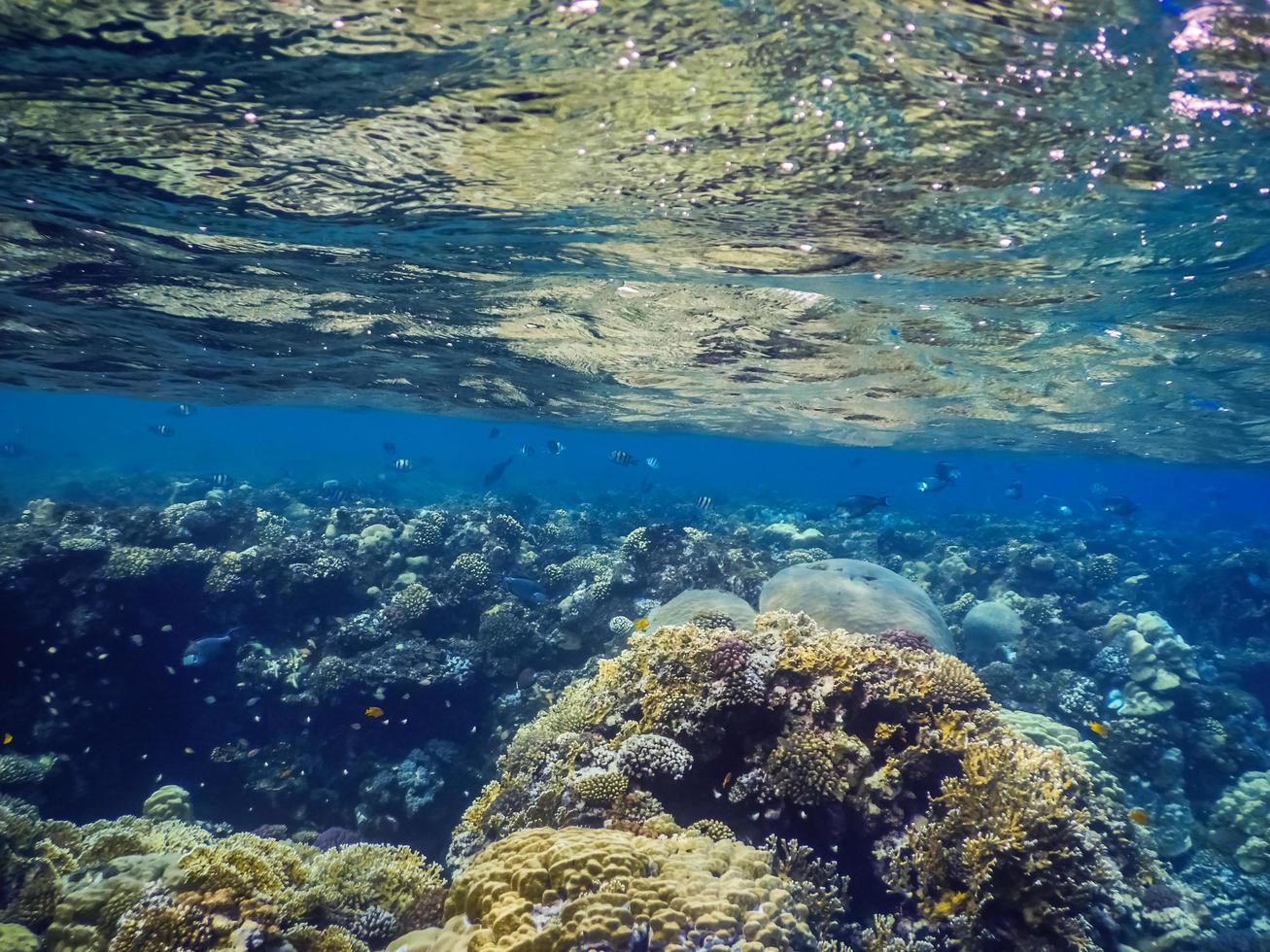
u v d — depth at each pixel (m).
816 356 13.72
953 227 7.31
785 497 47.03
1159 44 4.36
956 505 59.44
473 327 12.52
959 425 23.17
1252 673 17.17
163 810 8.95
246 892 4.84
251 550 14.90
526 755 7.75
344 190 6.73
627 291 10.11
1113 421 20.28
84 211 7.48
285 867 5.47
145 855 5.74
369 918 5.50
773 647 7.04
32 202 7.28
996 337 11.95
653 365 15.34
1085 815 5.10
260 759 12.20
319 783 11.87
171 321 12.38
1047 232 7.39
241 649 13.51
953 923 4.88
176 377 18.36
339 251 8.59
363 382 18.91
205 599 13.93
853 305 10.41
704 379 16.70
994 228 7.31
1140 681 13.62
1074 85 4.78
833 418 22.48
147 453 68.25
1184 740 12.55
